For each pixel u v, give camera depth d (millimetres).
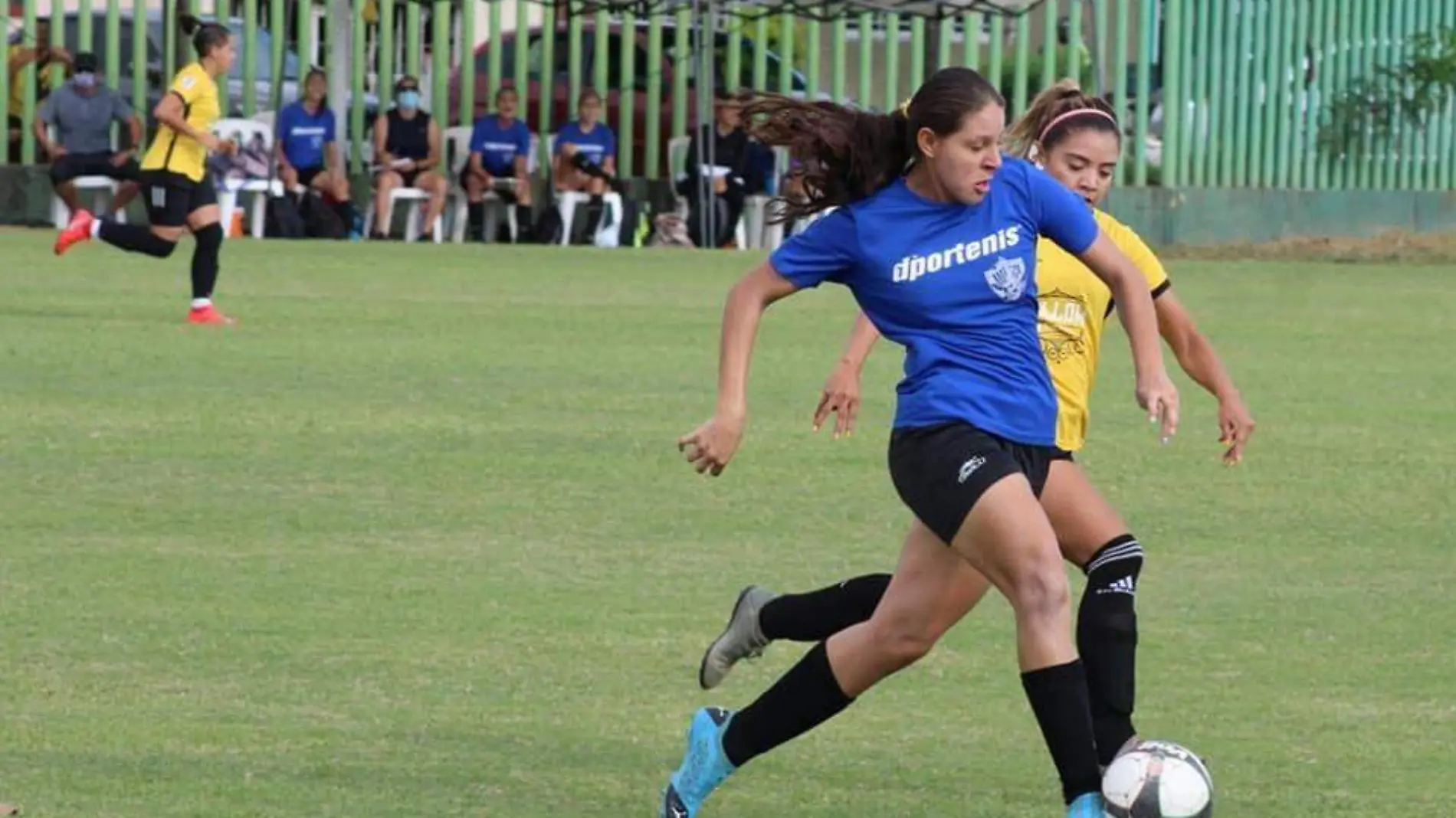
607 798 17875
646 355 45031
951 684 21625
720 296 57750
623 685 21297
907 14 78250
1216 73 85188
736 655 19250
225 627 23109
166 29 76438
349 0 78688
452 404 37844
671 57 83750
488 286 59281
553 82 83250
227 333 46875
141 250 48719
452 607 24188
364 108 80000
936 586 16703
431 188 76062
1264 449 35625
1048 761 19156
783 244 16828
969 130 16234
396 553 26719
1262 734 20078
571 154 77750
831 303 58875
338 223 75688
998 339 16594
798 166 16859
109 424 34938
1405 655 22984
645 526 28547
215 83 48906
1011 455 16500
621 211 78188
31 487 30062
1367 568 27125
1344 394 42500
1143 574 26609
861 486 31547
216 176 73500
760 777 18609
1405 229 89312
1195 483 32562
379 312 51812
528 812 17453
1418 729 20266
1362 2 88188
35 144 76812
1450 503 31359
